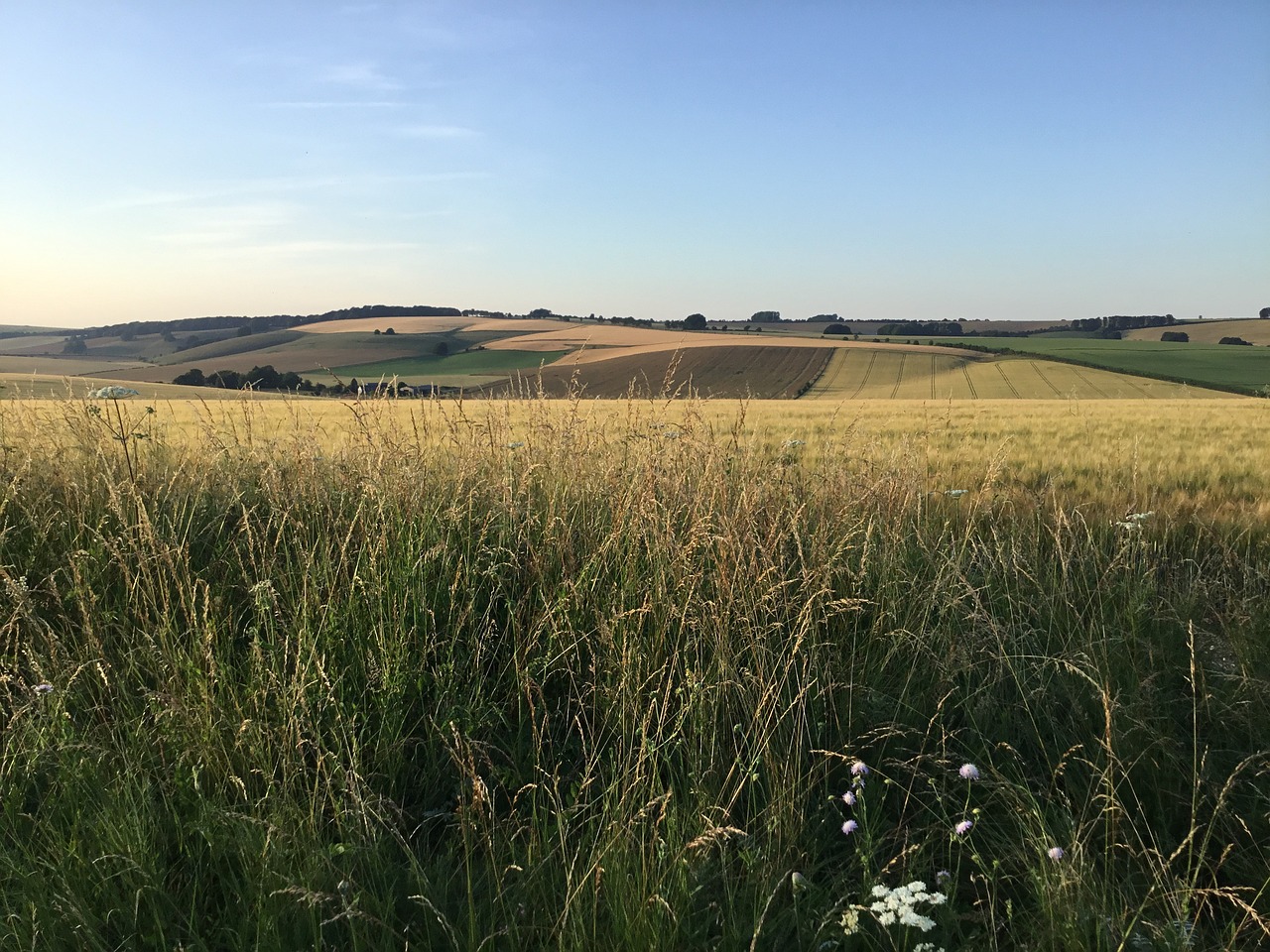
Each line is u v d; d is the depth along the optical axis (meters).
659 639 3.34
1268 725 3.13
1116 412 22.52
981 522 5.70
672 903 2.23
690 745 2.86
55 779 2.62
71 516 4.11
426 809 2.83
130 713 2.94
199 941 2.10
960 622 3.88
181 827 2.43
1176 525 6.03
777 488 4.83
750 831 2.68
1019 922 2.36
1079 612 4.22
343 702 3.00
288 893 2.18
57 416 5.07
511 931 2.12
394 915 2.22
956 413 21.41
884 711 3.27
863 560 4.00
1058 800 2.86
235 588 3.84
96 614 3.36
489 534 4.20
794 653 3.14
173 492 4.44
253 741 2.71
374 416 4.74
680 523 4.13
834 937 2.25
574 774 2.93
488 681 3.38
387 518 4.01
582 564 3.95
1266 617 4.13
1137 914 2.15
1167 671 3.59
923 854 2.58
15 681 2.88
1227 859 2.61
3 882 2.25
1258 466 9.59
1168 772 2.91
